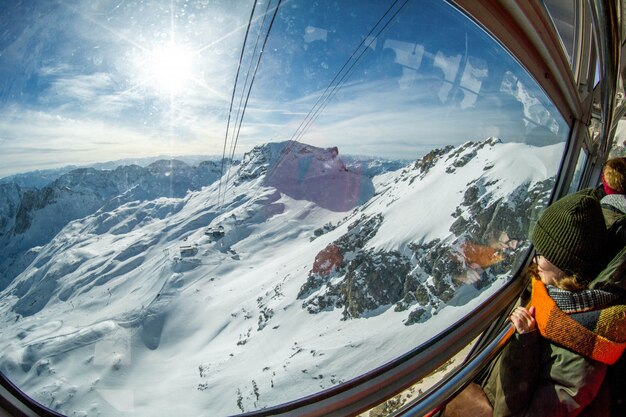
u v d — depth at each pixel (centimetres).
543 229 135
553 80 260
